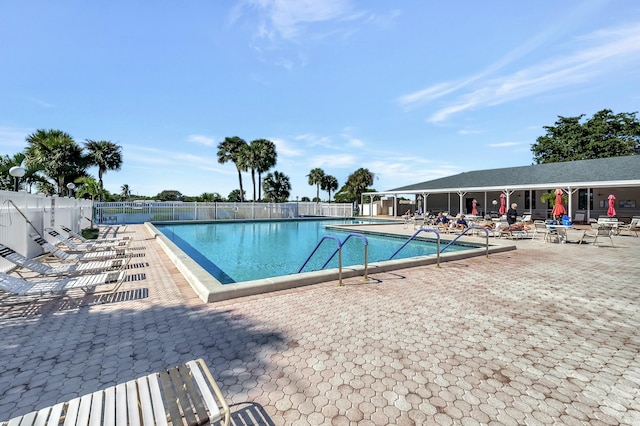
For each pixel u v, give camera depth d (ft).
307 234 59.00
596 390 8.21
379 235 53.78
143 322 12.63
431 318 13.35
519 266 24.72
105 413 5.40
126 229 54.54
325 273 19.53
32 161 66.23
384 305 15.01
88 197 77.97
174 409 5.52
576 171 76.59
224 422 5.75
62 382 8.31
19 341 10.80
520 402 7.65
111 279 16.55
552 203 74.49
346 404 7.43
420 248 43.62
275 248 43.83
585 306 15.10
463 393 7.98
